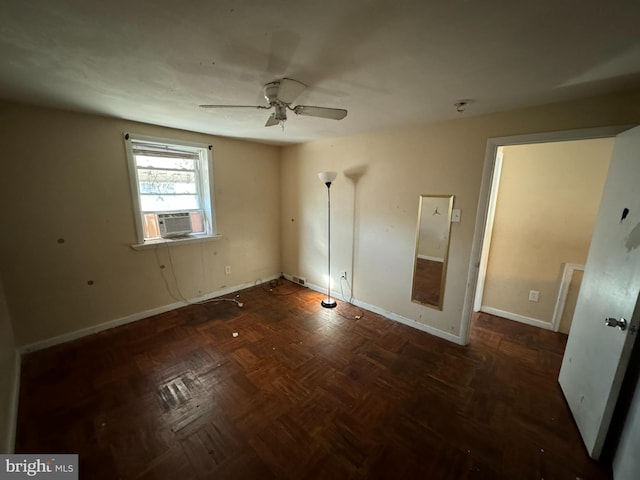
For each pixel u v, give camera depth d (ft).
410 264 9.77
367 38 3.90
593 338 5.63
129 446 5.20
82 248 8.68
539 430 5.69
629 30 3.53
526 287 10.17
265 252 14.30
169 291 10.94
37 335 8.16
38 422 5.68
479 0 3.02
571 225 9.15
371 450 5.20
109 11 3.32
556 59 4.41
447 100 6.51
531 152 9.48
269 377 7.18
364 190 10.75
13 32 3.80
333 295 12.71
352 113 7.63
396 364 7.80
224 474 4.74
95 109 7.69
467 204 8.21
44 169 7.78
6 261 7.49
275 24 3.59
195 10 3.30
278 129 9.90
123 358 7.90
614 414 5.10
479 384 7.03
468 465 4.94
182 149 10.76
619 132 5.80
